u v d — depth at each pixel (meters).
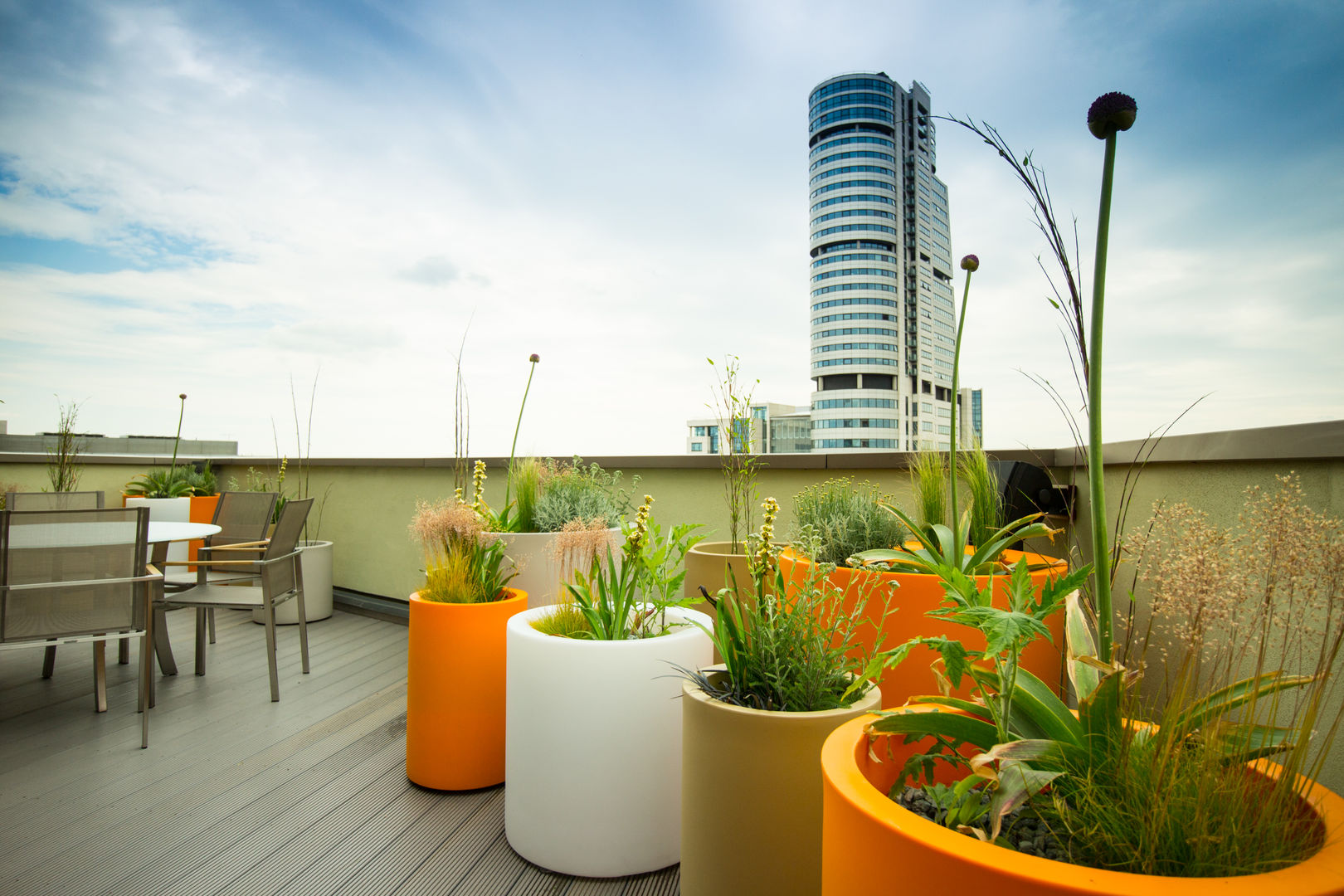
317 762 2.52
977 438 2.22
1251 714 0.77
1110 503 2.15
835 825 0.82
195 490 5.99
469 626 2.25
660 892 1.73
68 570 2.58
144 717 2.68
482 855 1.90
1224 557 0.81
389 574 5.10
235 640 4.31
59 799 2.24
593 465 3.77
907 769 0.94
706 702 1.27
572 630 1.98
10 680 3.50
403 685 3.42
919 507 2.19
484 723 2.28
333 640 4.32
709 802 1.25
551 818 1.80
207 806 2.18
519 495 3.23
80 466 5.95
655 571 1.98
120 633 2.65
